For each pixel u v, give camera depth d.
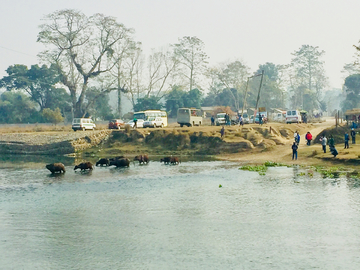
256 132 55.09
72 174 35.44
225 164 41.78
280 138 55.41
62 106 106.75
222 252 15.09
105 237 17.08
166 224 18.83
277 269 13.45
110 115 109.75
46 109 85.38
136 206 22.48
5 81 103.25
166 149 55.34
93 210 21.67
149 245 15.99
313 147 46.75
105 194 26.02
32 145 58.09
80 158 50.81
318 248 15.32
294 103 151.62
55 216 20.50
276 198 23.70
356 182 27.75
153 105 107.44
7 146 59.47
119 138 59.94
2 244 16.38
